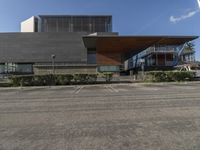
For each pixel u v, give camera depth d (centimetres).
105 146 429
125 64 5566
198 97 1126
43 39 5412
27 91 1838
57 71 3734
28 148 427
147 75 2712
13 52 5334
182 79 2673
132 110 797
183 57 4578
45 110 844
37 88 2156
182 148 409
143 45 4350
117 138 476
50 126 591
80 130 545
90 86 2252
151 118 660
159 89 1681
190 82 2478
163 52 4519
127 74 4400
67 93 1541
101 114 737
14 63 5316
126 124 595
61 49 5406
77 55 5409
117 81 2691
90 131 535
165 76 2655
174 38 3875
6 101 1167
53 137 492
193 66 3953
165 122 607
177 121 616
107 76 2666
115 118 671
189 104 905
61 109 857
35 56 5353
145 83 2461
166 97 1152
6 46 5341
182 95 1227
